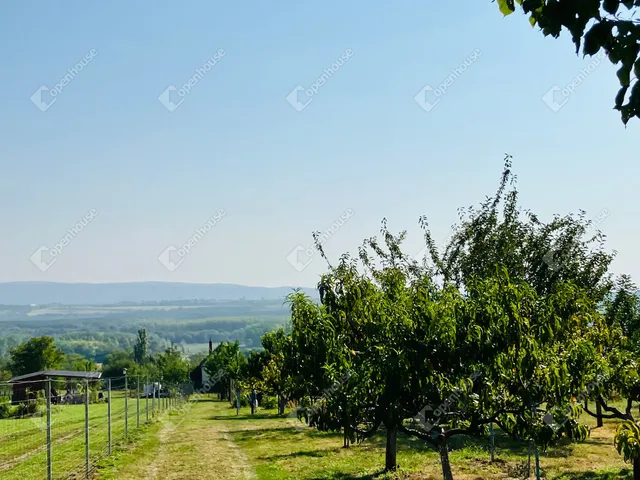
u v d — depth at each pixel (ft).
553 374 32.55
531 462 58.49
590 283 68.95
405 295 38.88
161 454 70.13
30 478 51.34
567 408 34.83
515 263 69.31
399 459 62.39
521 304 34.32
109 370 360.48
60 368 308.81
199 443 80.48
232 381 205.67
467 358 33.17
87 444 54.75
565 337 37.35
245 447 76.64
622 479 48.78
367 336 37.14
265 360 143.33
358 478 52.47
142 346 442.50
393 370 32.83
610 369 41.68
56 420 94.27
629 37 11.00
